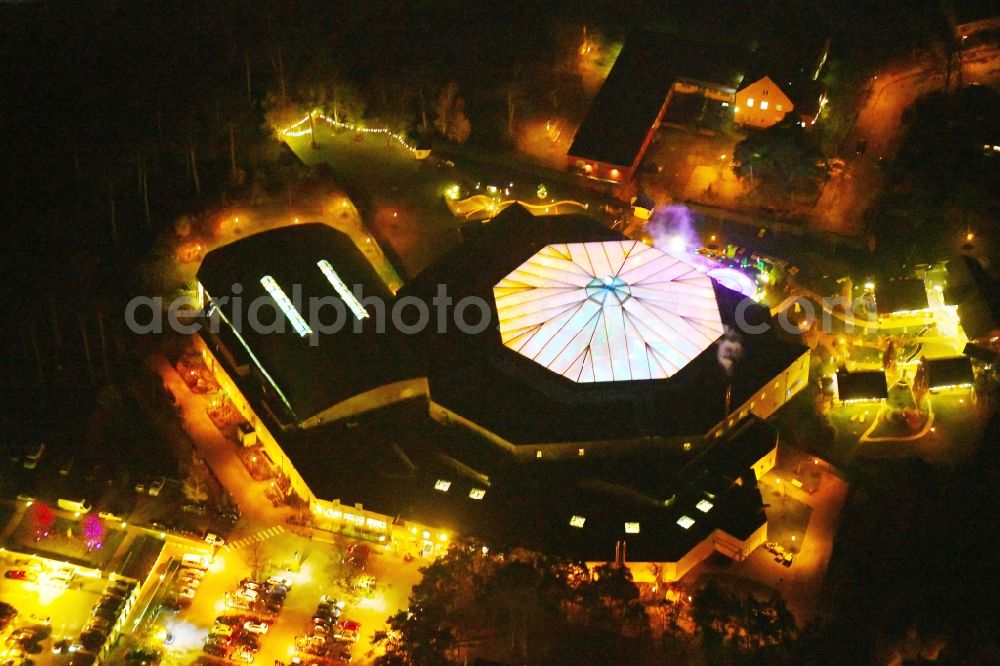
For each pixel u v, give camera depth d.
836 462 183.38
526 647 153.25
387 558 171.50
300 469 176.12
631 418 178.12
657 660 152.12
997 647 148.12
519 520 170.00
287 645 159.62
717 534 168.62
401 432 182.88
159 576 168.88
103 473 181.75
